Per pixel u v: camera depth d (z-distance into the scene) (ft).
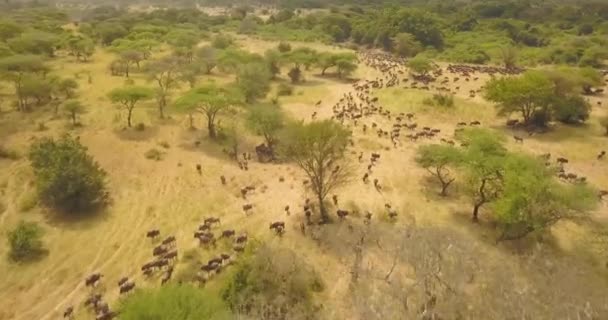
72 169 116.47
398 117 191.31
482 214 117.29
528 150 158.10
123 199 124.36
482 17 565.12
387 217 115.24
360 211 118.73
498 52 337.72
